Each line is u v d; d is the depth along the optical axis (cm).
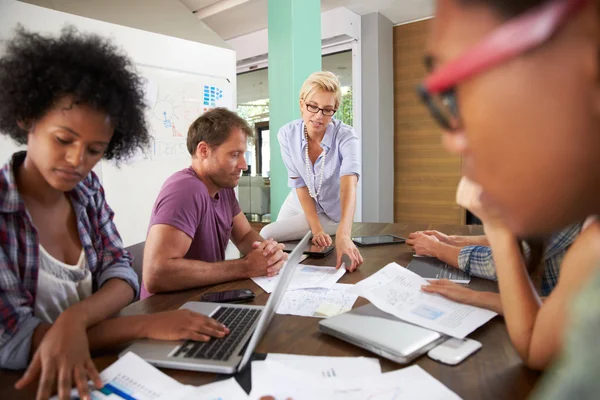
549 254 88
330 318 83
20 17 246
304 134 213
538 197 21
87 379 63
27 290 79
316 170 215
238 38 501
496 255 73
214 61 363
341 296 104
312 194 219
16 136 84
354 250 139
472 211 75
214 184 145
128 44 302
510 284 70
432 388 60
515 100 20
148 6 336
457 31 22
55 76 70
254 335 69
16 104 72
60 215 91
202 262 120
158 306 100
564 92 19
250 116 538
